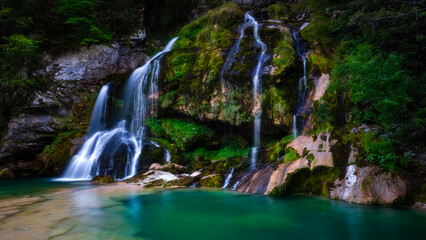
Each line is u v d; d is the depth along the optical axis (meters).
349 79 9.12
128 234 5.36
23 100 14.80
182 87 13.55
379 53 9.37
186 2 22.67
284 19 16.64
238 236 5.37
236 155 11.80
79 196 8.55
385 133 8.16
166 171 11.38
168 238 5.21
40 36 16.55
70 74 16.27
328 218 6.38
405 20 10.16
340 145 8.48
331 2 17.52
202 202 7.83
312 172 8.45
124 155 12.51
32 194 8.91
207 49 14.38
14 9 15.96
